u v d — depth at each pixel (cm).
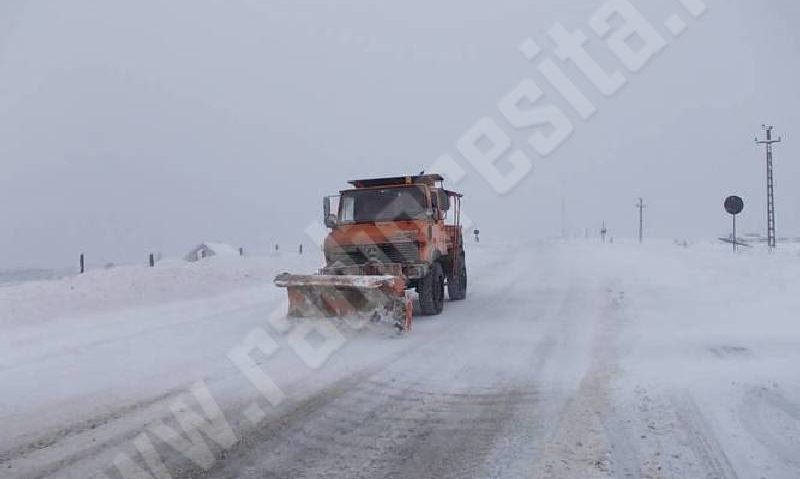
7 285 1430
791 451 442
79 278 1470
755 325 909
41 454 465
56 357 795
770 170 3728
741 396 562
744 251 2541
